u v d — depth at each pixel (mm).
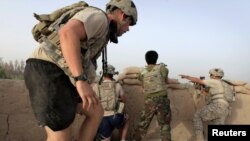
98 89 5570
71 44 1907
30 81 2096
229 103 6676
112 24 2277
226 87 6531
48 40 2117
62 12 2191
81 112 2305
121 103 5762
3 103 5312
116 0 2316
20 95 5461
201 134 6465
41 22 2176
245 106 7434
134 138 6258
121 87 5875
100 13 2102
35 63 2102
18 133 5383
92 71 2223
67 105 2102
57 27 2115
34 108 2066
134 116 6480
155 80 5793
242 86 7473
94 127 2338
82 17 2012
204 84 6469
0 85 5324
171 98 6887
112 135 6215
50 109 2037
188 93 7074
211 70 6637
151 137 6535
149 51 5973
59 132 2119
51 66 2086
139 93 6562
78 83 1908
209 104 6508
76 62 1901
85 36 2031
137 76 6543
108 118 5566
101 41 2199
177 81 7031
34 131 5516
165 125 5762
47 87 2049
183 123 6902
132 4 2342
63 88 2098
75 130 5801
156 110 5754
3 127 5281
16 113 5398
